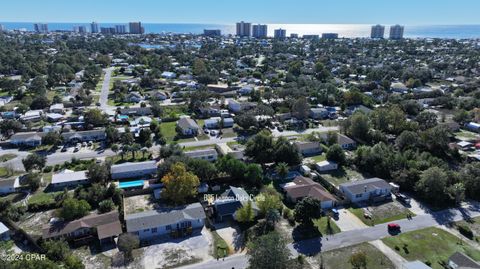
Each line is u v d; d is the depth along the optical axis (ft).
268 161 272.31
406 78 631.15
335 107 458.50
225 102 472.85
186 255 174.50
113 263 167.12
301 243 184.65
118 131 331.57
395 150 298.56
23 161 256.11
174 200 217.56
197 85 569.64
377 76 631.56
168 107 447.01
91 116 366.63
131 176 255.09
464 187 233.35
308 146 306.55
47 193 230.07
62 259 162.09
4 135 335.67
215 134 353.31
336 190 237.86
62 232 180.75
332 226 200.75
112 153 298.56
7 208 201.57
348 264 168.55
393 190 242.58
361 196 230.89
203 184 238.68
